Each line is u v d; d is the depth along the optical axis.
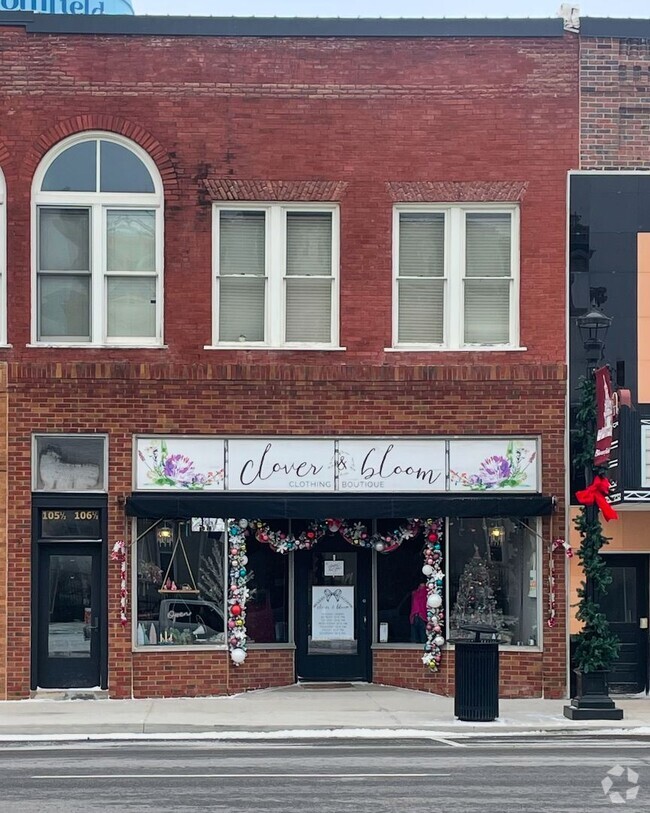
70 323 19.56
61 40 19.52
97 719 16.88
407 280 19.89
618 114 19.91
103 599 19.19
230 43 19.67
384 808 10.79
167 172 19.53
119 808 10.79
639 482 18.17
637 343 19.69
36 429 19.20
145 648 19.17
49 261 19.55
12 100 19.44
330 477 19.55
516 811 10.68
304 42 19.75
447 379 19.66
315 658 20.25
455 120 19.81
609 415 17.05
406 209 19.89
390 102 19.78
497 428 19.67
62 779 12.44
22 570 19.06
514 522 19.78
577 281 19.73
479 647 16.89
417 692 19.58
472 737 15.97
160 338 19.50
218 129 19.62
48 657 19.20
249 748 14.97
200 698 19.12
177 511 18.98
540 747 15.02
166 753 14.51
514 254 19.89
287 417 19.55
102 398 19.31
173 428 19.39
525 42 19.89
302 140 19.70
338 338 19.69
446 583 19.70
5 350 19.25
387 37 19.80
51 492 19.19
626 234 19.80
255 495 19.36
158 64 19.58
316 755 14.29
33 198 19.44
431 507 19.23
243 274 19.73
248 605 19.94
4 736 15.95
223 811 10.65
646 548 19.69
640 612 20.00
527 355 19.70
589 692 17.31
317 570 20.30
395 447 19.61
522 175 19.80
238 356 19.52
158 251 19.59
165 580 19.39
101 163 19.59
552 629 19.52
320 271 19.86
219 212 19.72
